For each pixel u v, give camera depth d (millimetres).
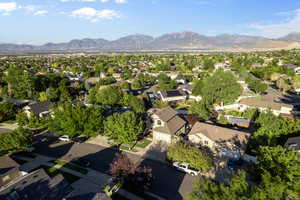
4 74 113500
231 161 34656
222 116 52000
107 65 180875
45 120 52125
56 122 42844
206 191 18266
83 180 31453
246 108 58875
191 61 185250
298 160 21734
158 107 65688
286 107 57531
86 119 42000
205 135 39875
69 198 21734
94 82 109062
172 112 48312
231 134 38688
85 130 41688
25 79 79875
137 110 57750
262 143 35250
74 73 141125
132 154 38812
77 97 80438
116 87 68000
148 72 143750
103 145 42812
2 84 96375
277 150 23594
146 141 43906
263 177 20062
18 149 37750
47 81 89688
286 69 113812
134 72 146500
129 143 41500
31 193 21891
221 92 62344
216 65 154125
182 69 146000
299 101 70500
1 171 28500
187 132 48000
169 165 34750
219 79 62812
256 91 80812
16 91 80375
